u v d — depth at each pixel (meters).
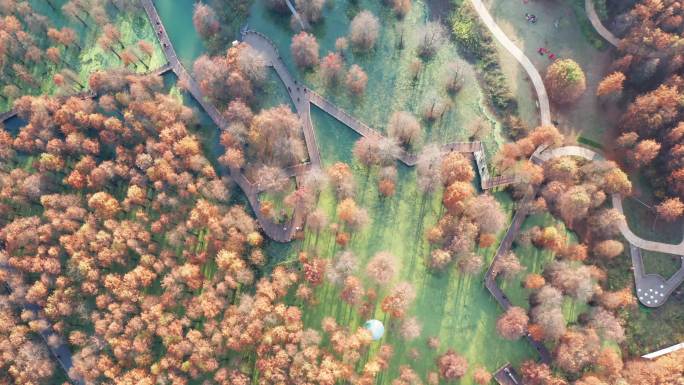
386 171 100.50
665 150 100.50
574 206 96.62
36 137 99.25
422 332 98.25
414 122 102.69
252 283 97.12
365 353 95.56
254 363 92.94
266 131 99.50
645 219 105.38
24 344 93.44
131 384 88.00
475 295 100.31
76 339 92.62
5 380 94.38
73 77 106.19
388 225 102.44
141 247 94.81
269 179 99.38
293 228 101.25
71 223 94.44
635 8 101.06
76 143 97.50
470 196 96.75
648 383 91.44
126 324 91.38
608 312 97.62
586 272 95.31
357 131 106.44
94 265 92.94
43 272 93.75
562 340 94.00
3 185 97.75
